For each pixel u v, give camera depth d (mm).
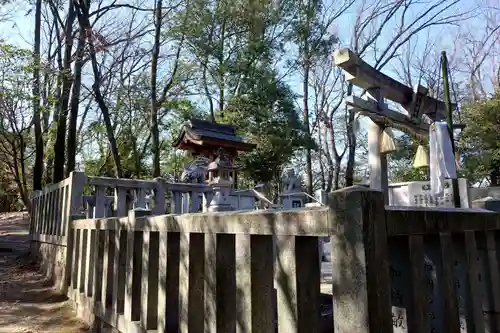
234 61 16453
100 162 17859
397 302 1430
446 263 1553
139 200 6000
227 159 7262
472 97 17953
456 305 1559
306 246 1464
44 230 6930
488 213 1918
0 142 14734
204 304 2002
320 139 21062
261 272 1667
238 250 1725
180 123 17156
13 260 7715
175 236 2463
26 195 14578
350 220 1211
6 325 3762
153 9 12484
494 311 1848
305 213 1389
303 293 1422
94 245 4008
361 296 1149
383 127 6824
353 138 17188
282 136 15367
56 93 10859
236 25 16938
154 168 11898
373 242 1188
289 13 17016
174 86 15547
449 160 6434
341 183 22547
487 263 1885
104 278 3496
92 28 10898
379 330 1136
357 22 18359
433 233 1511
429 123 7410
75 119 9969
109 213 6262
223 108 16875
